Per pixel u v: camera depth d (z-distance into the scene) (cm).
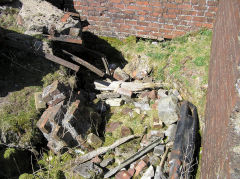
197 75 460
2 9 516
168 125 426
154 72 522
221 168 216
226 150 208
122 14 545
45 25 465
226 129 220
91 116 432
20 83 450
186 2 503
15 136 393
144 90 493
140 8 529
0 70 457
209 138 321
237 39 259
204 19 518
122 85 500
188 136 392
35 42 452
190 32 537
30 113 412
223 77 290
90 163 388
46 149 422
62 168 393
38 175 372
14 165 384
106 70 536
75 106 398
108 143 414
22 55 470
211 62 430
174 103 430
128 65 540
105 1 534
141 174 376
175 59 503
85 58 559
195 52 498
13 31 479
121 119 452
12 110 416
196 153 392
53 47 468
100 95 492
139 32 564
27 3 509
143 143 411
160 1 512
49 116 391
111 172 382
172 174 347
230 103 225
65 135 398
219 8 466
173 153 373
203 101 432
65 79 466
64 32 473
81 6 551
